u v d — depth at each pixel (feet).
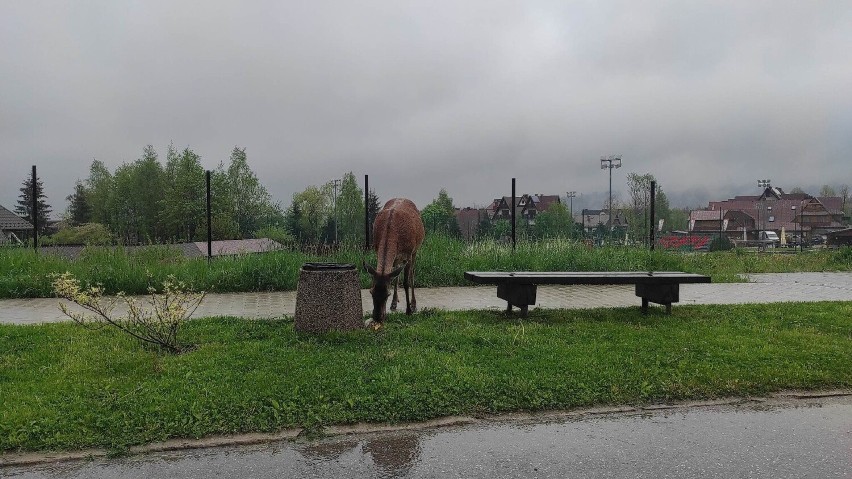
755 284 45.57
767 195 355.97
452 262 45.50
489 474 12.76
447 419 15.70
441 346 21.83
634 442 14.46
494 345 22.07
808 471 12.96
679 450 14.01
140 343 21.97
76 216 252.42
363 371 18.44
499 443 14.37
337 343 21.90
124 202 227.81
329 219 183.21
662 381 18.12
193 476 12.62
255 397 16.26
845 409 16.75
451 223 83.87
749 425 15.56
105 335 23.15
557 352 21.08
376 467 13.07
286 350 20.88
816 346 21.98
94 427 14.60
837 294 38.75
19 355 20.44
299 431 14.82
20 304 33.96
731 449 14.08
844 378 18.63
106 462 13.29
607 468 13.08
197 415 15.10
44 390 16.79
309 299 23.39
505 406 16.34
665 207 250.57
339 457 13.56
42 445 13.80
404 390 16.85
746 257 70.74
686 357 20.49
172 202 191.62
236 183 208.74
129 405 15.69
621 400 17.01
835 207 317.63
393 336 22.93
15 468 13.01
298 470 12.92
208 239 43.47
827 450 14.03
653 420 15.88
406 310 29.25
